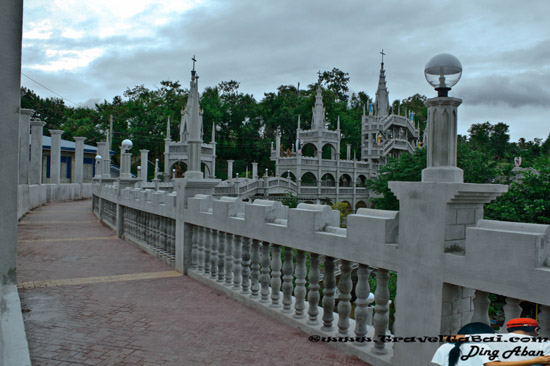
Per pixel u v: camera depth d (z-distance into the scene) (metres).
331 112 80.25
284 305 6.04
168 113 72.75
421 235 3.95
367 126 63.62
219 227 7.71
